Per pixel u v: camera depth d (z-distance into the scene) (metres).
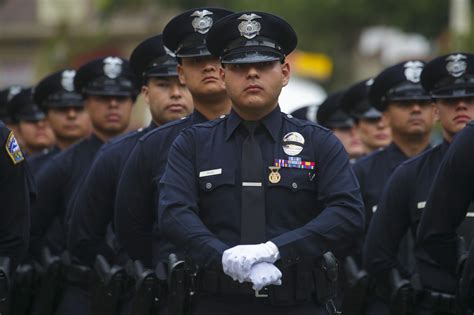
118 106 22.44
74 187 22.19
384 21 81.88
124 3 93.25
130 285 19.34
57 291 21.77
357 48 93.75
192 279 14.94
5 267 16.61
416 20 78.25
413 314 19.41
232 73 14.84
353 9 80.06
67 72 25.47
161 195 14.97
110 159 19.48
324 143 15.00
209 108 17.55
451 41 56.47
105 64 22.48
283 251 14.26
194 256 14.41
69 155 22.38
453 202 16.45
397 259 20.05
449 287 18.80
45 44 98.81
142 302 17.73
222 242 14.53
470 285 16.05
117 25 98.50
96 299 19.78
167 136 17.55
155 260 17.69
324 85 85.44
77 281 21.08
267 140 15.02
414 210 19.23
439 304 18.89
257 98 14.74
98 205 19.62
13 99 28.67
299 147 14.99
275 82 14.85
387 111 22.28
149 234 17.91
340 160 14.94
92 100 22.48
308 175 14.91
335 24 83.19
